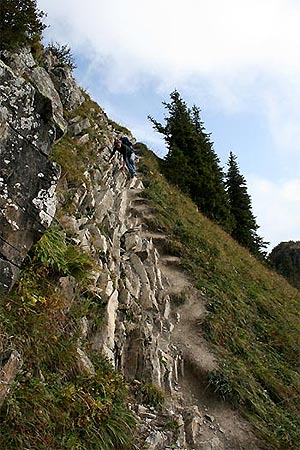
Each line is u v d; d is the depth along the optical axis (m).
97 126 19.33
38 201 5.87
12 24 12.37
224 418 9.27
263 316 15.44
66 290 7.07
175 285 13.43
